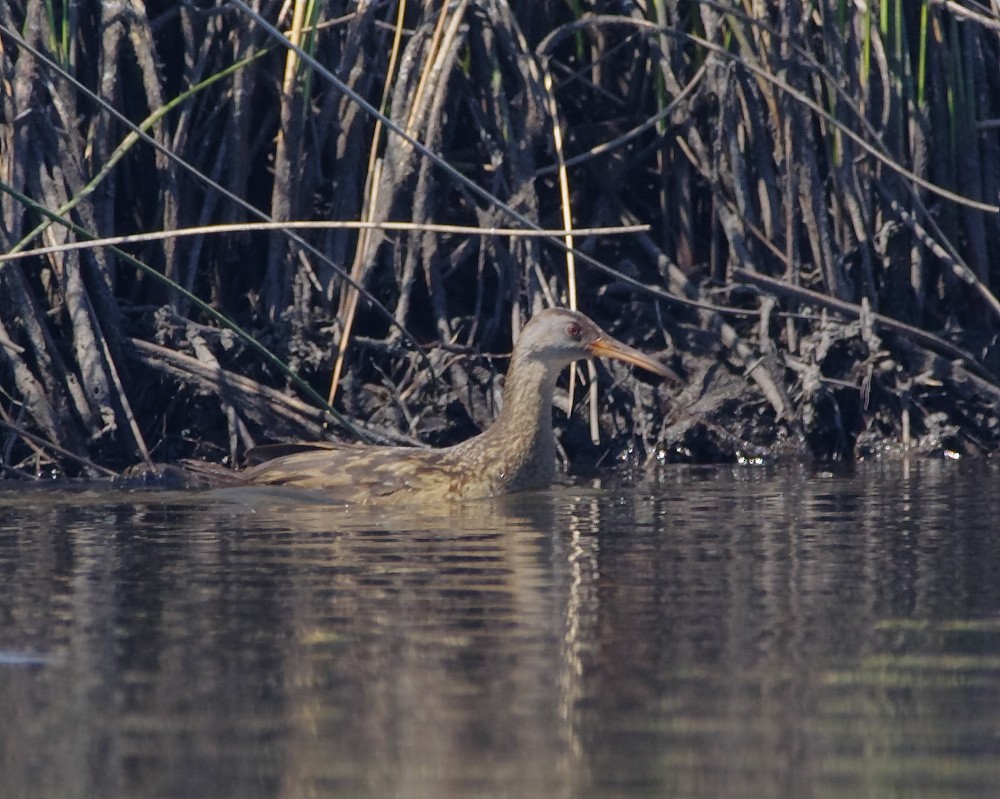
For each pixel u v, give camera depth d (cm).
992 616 786
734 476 1366
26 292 1393
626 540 1012
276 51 1506
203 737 613
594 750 597
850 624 772
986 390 1528
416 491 1240
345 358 1472
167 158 1460
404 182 1486
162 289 1480
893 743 604
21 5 1455
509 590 852
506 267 1515
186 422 1442
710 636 751
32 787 566
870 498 1199
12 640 748
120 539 1019
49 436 1376
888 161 1442
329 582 872
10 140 1409
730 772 575
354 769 579
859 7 1526
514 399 1303
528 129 1523
